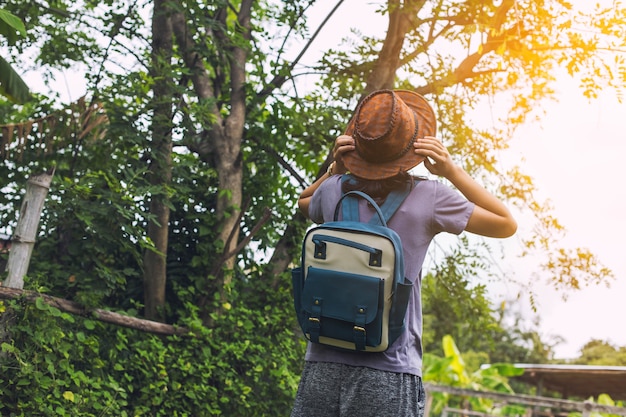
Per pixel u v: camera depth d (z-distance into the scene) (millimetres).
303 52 8766
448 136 9242
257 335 7762
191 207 8156
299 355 8266
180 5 7457
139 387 6707
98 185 6930
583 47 8008
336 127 8445
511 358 37844
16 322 5633
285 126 8273
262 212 8500
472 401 19391
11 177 7008
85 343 6078
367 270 2256
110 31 7613
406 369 2301
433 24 8625
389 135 2385
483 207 2420
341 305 2252
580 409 13789
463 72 8883
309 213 2691
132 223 6633
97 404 5895
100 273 6504
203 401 7062
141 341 6910
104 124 7012
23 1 8055
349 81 8969
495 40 8398
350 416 2285
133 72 7027
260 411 7469
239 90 8570
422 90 8961
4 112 9016
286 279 8258
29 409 5516
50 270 6578
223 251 7844
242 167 8656
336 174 2672
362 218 2430
